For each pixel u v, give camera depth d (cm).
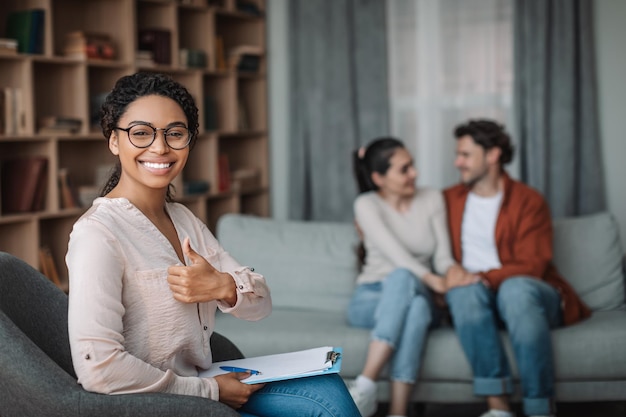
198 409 149
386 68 497
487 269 322
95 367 145
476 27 485
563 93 461
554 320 294
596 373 283
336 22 503
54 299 178
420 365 286
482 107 487
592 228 338
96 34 394
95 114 402
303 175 516
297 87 515
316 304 335
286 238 347
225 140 538
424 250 323
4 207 370
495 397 280
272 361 181
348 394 177
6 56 344
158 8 446
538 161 465
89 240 150
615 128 466
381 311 285
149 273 156
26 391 147
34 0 370
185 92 165
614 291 329
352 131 505
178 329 160
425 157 501
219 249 185
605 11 464
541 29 460
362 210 321
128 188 165
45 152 375
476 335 281
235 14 496
